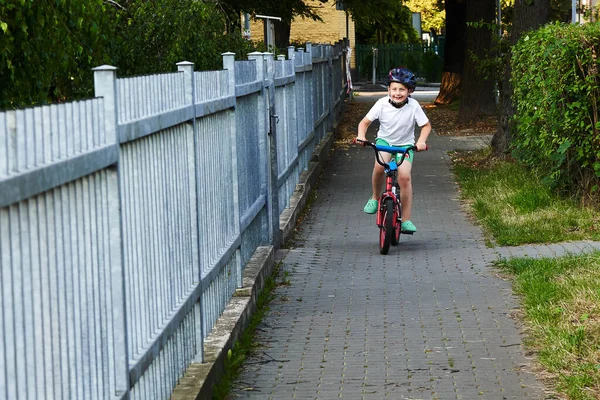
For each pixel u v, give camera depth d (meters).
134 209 4.46
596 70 11.66
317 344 7.06
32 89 7.70
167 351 5.09
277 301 8.44
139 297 4.54
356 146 22.02
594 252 9.51
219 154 7.02
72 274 3.40
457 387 5.99
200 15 12.55
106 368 3.83
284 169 12.38
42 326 3.10
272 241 9.91
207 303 6.43
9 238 2.84
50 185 3.12
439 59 55.66
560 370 6.16
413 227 10.74
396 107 10.69
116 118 3.92
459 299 8.30
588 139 11.85
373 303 8.26
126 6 12.55
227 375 6.14
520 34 17.11
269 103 10.30
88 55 8.26
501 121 17.50
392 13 33.47
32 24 7.24
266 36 23.06
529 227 11.34
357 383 6.12
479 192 14.35
